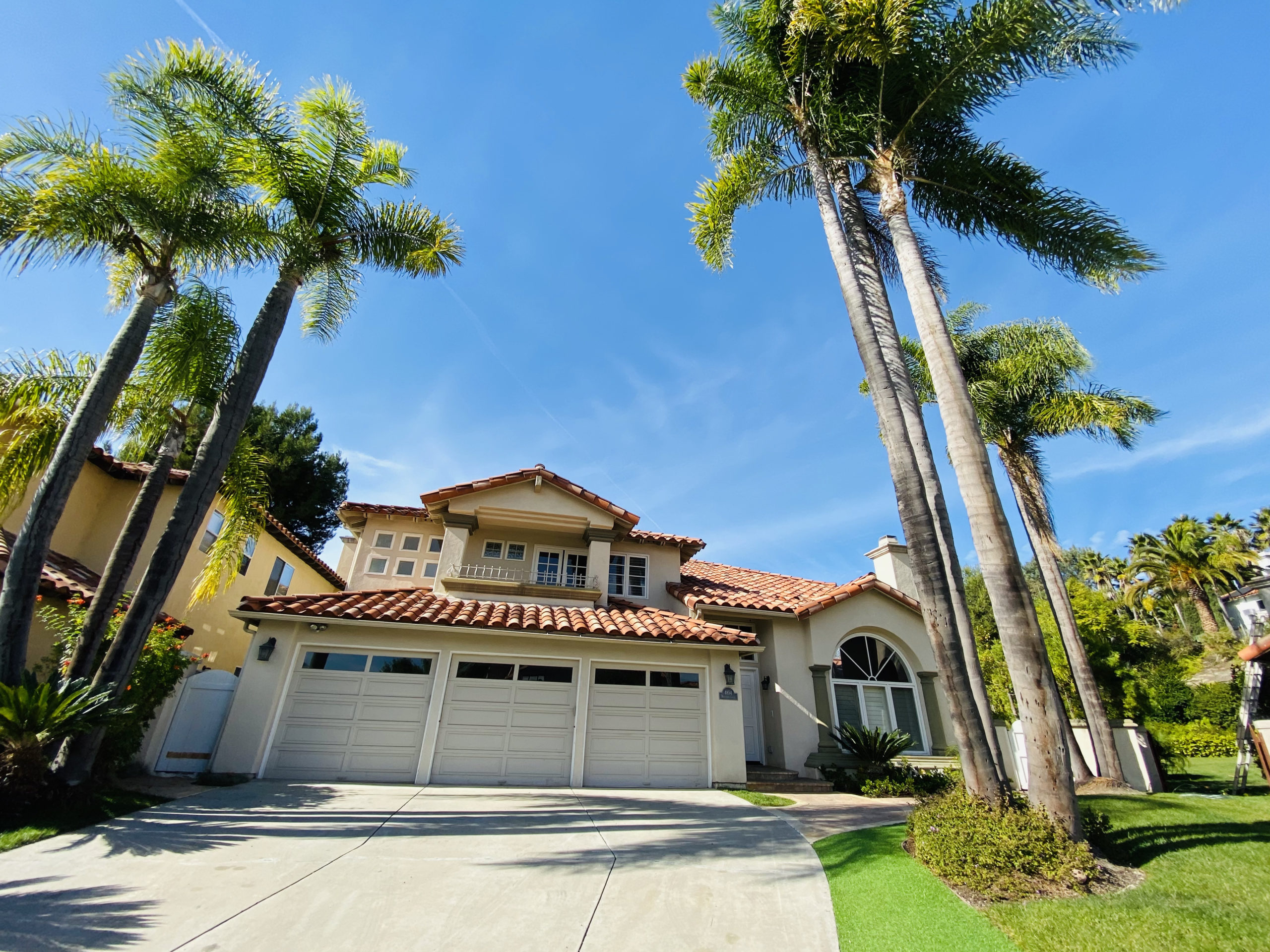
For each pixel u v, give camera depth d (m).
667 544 19.70
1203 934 4.50
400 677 13.23
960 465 8.20
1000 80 10.57
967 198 11.62
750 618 17.14
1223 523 49.97
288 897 5.57
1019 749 15.10
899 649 17.45
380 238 12.96
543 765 13.05
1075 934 4.69
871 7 10.20
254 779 11.57
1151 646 19.33
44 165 9.60
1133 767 13.80
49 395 10.70
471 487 17.50
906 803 11.92
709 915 5.45
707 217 12.60
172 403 11.81
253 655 12.52
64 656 10.28
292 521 30.86
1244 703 13.34
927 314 9.15
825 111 11.55
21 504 13.91
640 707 14.00
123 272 11.67
